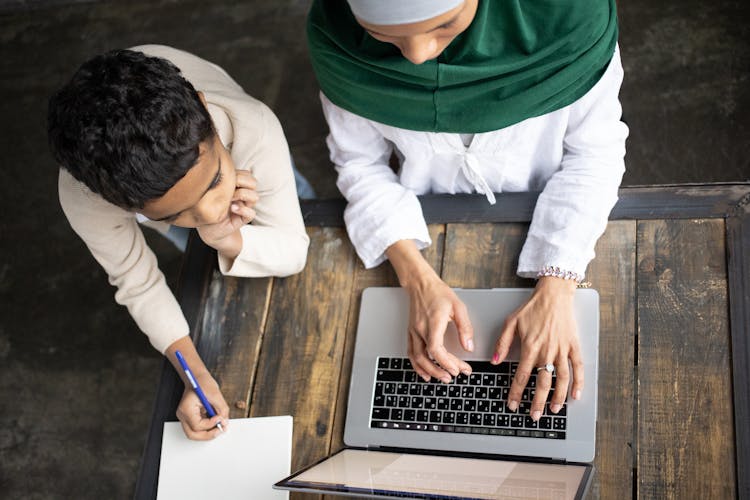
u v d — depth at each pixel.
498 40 1.23
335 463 1.22
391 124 1.38
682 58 2.52
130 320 2.71
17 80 3.24
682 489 1.19
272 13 3.03
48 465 2.57
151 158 1.02
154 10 3.21
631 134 2.45
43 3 3.38
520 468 1.18
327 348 1.46
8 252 2.91
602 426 1.25
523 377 1.27
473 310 1.38
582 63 1.25
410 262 1.42
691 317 1.30
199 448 1.39
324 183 2.65
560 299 1.31
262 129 1.37
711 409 1.23
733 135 2.36
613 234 1.41
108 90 1.01
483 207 1.50
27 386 2.70
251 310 1.53
